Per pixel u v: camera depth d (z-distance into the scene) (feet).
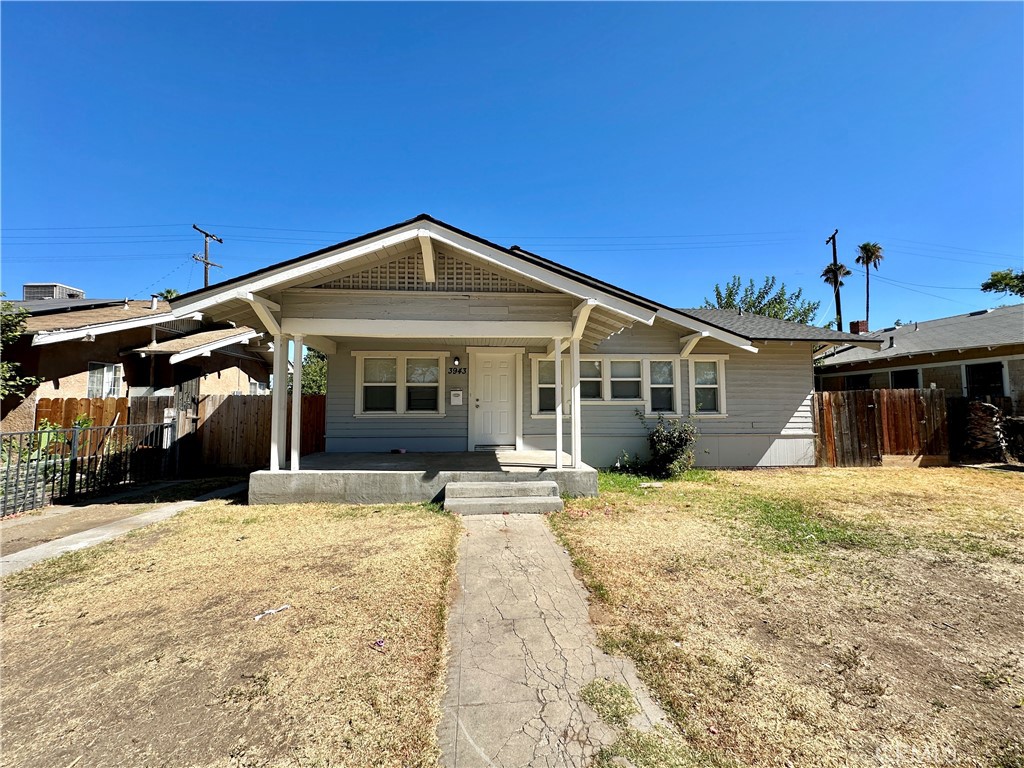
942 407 39.06
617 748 6.99
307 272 21.67
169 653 9.70
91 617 11.31
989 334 47.16
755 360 37.40
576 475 24.43
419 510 21.91
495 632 10.64
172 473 32.73
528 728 7.45
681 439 32.17
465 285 24.30
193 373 49.39
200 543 16.99
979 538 17.74
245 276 21.34
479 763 6.70
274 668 9.14
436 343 34.37
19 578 13.74
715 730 7.39
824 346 37.86
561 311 24.53
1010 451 39.47
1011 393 43.68
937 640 10.26
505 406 35.29
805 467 36.99
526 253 33.42
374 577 13.71
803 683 8.66
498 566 14.83
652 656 9.56
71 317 42.39
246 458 36.65
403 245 23.35
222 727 7.48
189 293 21.13
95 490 26.61
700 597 12.44
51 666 9.23
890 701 8.15
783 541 17.26
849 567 14.64
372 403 34.58
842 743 7.13
